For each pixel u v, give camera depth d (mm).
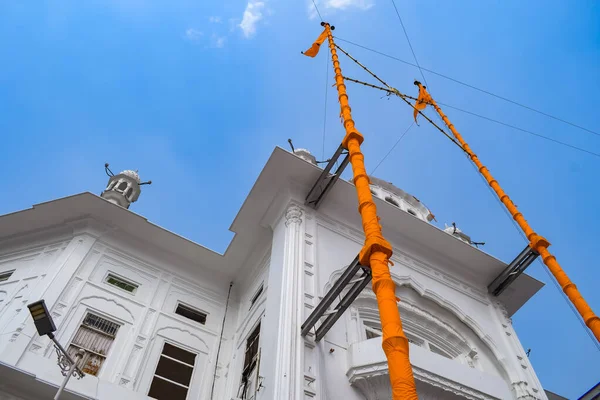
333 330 13945
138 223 19172
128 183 23625
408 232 19391
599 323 11523
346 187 18078
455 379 13617
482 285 20250
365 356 12945
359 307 15641
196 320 18828
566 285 12844
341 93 14086
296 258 15320
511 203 15516
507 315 19516
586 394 15227
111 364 15484
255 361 14727
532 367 17234
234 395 15383
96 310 16562
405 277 17781
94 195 18469
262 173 17641
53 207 18469
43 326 10742
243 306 19266
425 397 13203
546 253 13914
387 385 12477
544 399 16078
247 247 19453
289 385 11461
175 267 19734
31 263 17734
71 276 16734
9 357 13555
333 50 17391
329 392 12250
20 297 16125
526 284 20359
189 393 16234
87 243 18109
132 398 14711
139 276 18656
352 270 12023
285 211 17453
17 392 12914
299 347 12555
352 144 11477
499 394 14117
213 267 20188
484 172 16719
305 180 17891
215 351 17844
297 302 13820
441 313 17953
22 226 18703
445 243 19578
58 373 13945
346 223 18188
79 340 15500
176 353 17109
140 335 16766
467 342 17375
